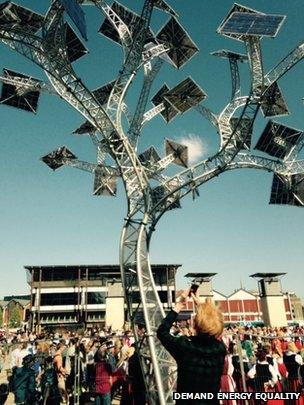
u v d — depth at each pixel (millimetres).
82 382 13773
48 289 62000
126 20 14367
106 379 10445
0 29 11156
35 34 11305
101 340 15195
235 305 76938
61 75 11820
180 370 3018
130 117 15406
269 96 15727
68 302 61594
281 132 17219
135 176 13164
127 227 12703
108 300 47812
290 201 17938
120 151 13172
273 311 48031
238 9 12242
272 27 10305
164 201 13266
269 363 10977
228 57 15727
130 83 13094
